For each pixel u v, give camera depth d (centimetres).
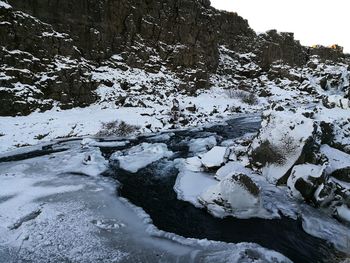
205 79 3647
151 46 3375
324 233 995
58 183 1279
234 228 1016
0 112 1903
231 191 1085
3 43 2044
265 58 4688
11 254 813
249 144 1565
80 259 810
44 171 1397
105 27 2942
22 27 2133
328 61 5384
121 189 1276
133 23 3183
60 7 2581
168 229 998
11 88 1975
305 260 869
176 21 3528
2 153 1574
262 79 4369
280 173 1315
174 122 2397
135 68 3130
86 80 2427
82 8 2730
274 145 1362
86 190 1225
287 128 1355
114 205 1117
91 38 2808
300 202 1180
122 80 2800
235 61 4481
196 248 884
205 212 1112
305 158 1305
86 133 1978
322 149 1389
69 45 2458
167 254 852
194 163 1516
